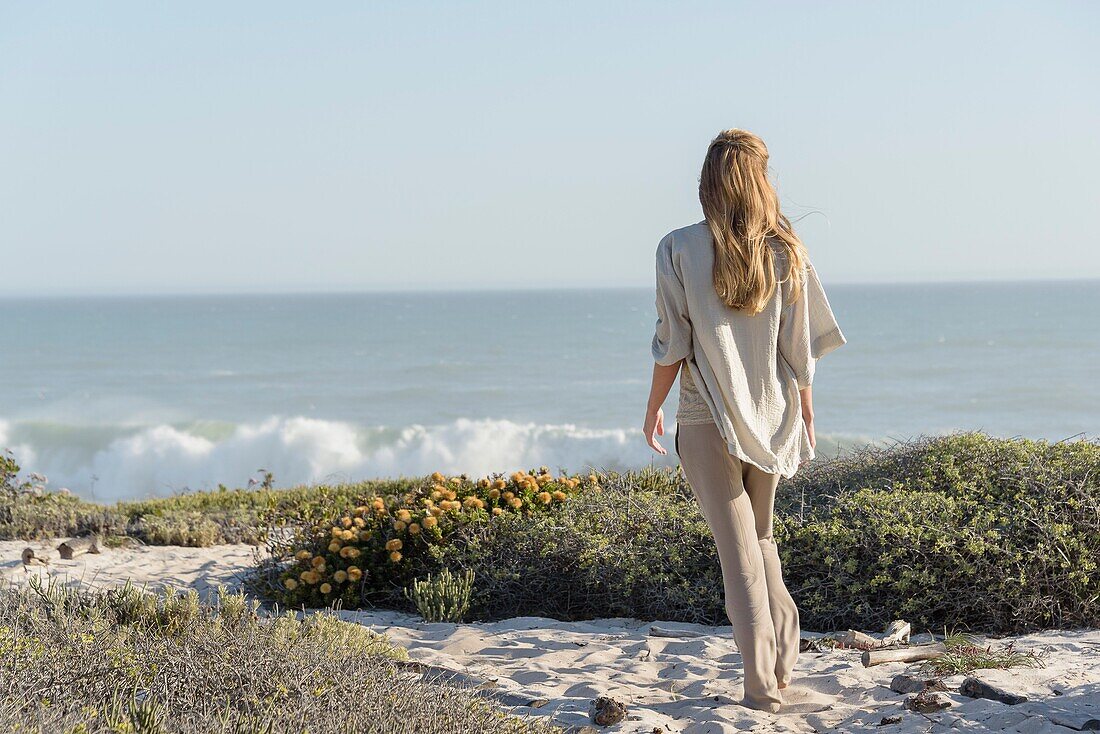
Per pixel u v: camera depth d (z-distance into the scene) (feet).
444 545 20.84
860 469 22.29
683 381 11.25
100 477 92.38
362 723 9.10
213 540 29.35
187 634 11.84
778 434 11.14
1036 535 16.34
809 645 14.66
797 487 22.21
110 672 9.93
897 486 19.02
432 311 509.76
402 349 250.98
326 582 20.54
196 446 98.22
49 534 29.30
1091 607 15.62
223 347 271.28
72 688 9.42
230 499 36.47
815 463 23.40
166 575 23.24
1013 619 15.83
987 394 137.49
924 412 125.59
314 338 299.99
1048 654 13.30
